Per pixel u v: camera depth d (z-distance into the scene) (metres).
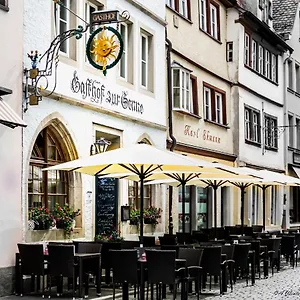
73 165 13.52
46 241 15.55
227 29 30.47
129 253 12.81
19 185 14.56
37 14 15.42
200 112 26.80
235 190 30.45
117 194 19.62
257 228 27.70
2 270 13.78
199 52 26.97
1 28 14.17
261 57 34.34
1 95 14.01
